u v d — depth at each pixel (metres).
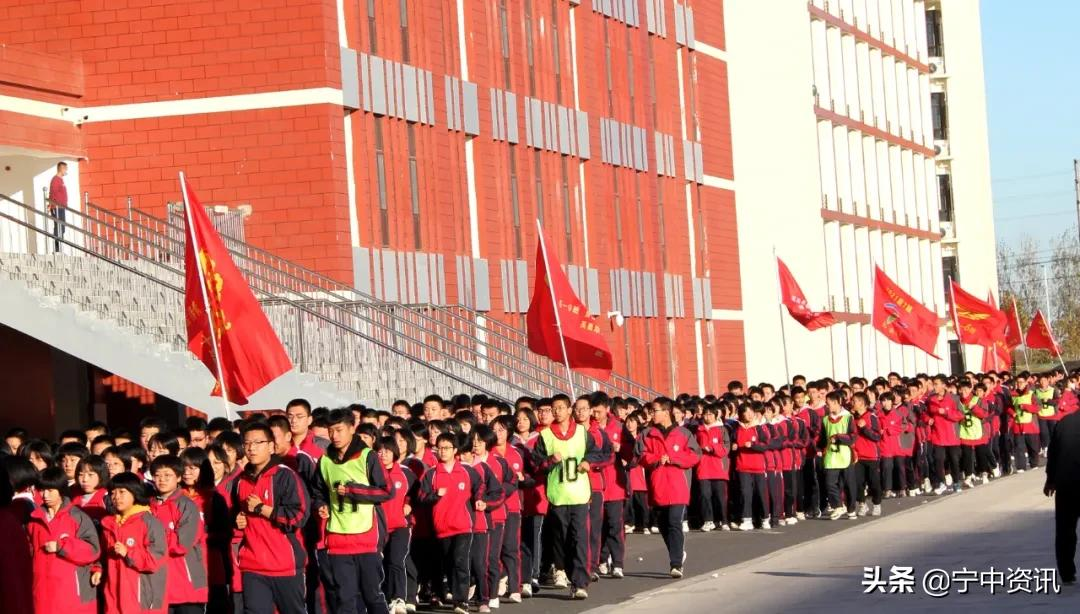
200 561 14.48
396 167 36.19
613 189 47.50
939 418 34.03
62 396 32.03
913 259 80.44
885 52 77.56
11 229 32.28
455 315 34.66
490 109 40.47
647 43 50.50
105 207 34.59
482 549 18.27
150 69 34.66
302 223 33.91
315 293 33.41
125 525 13.93
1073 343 126.12
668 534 20.91
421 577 19.28
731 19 58.75
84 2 34.91
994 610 16.06
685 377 51.62
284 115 34.06
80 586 13.94
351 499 15.28
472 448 18.25
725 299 55.44
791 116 63.09
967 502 30.72
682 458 20.84
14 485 14.20
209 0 34.44
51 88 33.84
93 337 25.80
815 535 26.17
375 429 17.62
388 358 31.55
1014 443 41.16
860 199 72.38
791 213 62.31
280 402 26.92
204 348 17.75
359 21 35.38
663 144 51.28
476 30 40.09
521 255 41.78
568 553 19.44
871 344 71.88
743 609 17.12
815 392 29.98
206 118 34.38
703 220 54.22
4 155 34.16
